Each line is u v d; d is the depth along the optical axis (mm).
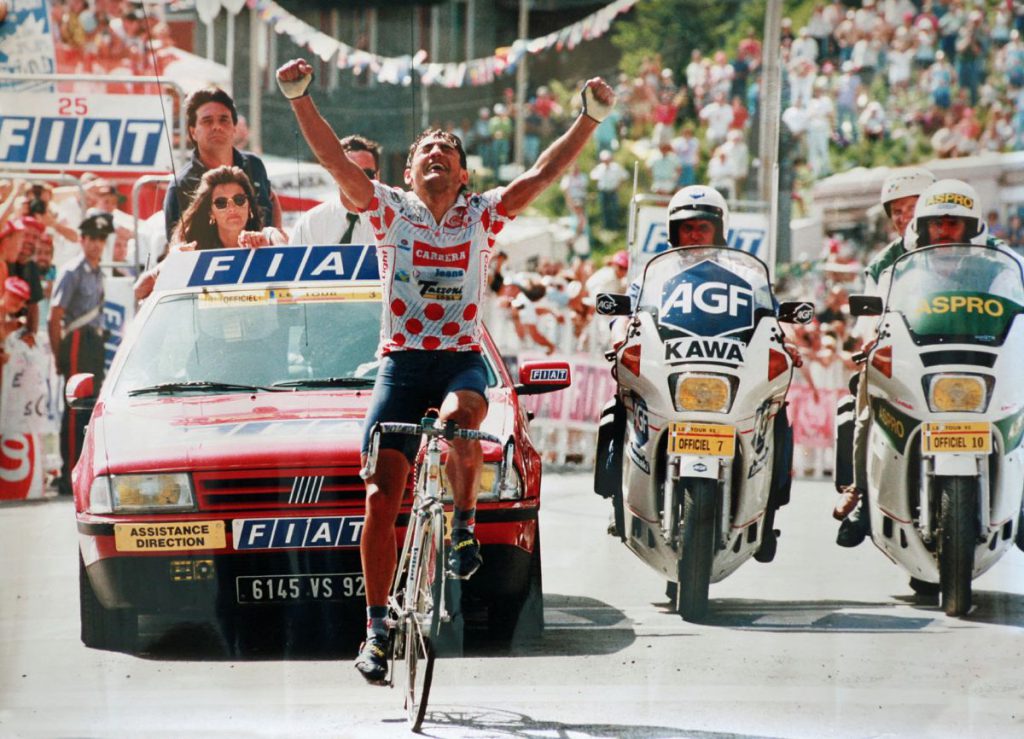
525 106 40312
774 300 18375
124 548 16109
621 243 39938
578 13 32312
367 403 17312
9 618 18953
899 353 18125
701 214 18766
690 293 18062
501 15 32250
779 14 30562
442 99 39312
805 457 35219
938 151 28375
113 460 16375
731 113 37312
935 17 28656
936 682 15258
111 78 27609
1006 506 18156
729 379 17500
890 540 18828
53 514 28656
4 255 31375
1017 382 17875
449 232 14078
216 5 30688
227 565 16062
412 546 13852
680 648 16859
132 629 17219
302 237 21047
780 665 15961
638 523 18578
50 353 31594
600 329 36562
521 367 18797
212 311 18844
